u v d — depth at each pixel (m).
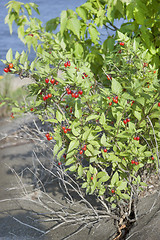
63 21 3.47
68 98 2.86
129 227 3.18
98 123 2.80
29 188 4.14
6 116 6.21
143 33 3.65
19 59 2.59
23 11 3.64
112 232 3.14
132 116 3.04
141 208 3.28
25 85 3.06
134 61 3.09
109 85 3.53
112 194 3.12
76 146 2.55
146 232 2.91
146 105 2.74
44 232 3.21
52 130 3.40
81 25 3.83
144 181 3.42
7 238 3.26
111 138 2.76
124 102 2.61
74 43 3.79
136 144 2.71
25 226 3.43
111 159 2.69
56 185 4.15
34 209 3.71
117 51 3.37
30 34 3.61
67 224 3.38
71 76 2.53
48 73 2.58
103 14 3.75
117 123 2.62
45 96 2.57
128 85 2.85
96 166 3.17
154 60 3.77
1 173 4.55
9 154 5.02
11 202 3.88
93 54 3.88
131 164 2.89
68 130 2.71
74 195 3.87
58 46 3.33
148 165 3.52
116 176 2.82
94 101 2.96
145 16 3.71
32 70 2.57
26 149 5.14
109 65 3.43
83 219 3.40
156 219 3.02
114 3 3.54
